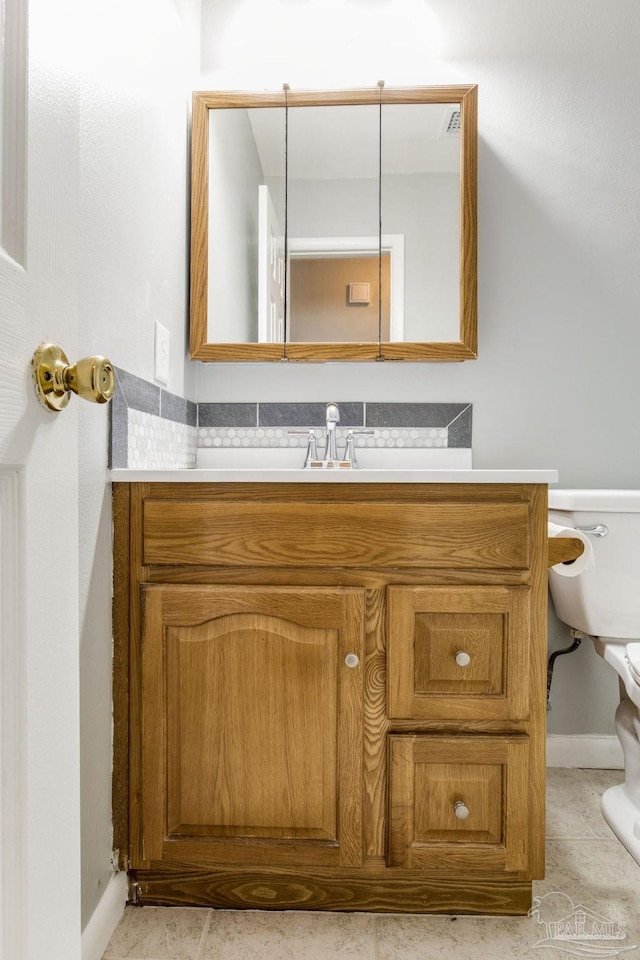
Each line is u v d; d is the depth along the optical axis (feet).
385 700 3.42
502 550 3.40
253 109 5.50
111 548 3.49
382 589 3.42
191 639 3.44
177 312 5.03
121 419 3.65
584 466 5.57
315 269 5.51
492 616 3.39
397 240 5.49
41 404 1.59
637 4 5.50
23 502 1.51
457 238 5.47
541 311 5.57
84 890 3.11
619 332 5.56
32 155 1.54
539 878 3.38
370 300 5.49
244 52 5.69
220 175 5.50
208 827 3.46
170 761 3.46
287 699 3.41
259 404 5.65
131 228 3.91
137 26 4.00
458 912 3.52
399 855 3.39
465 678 3.39
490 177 5.57
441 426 5.59
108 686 3.44
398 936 3.37
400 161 5.49
